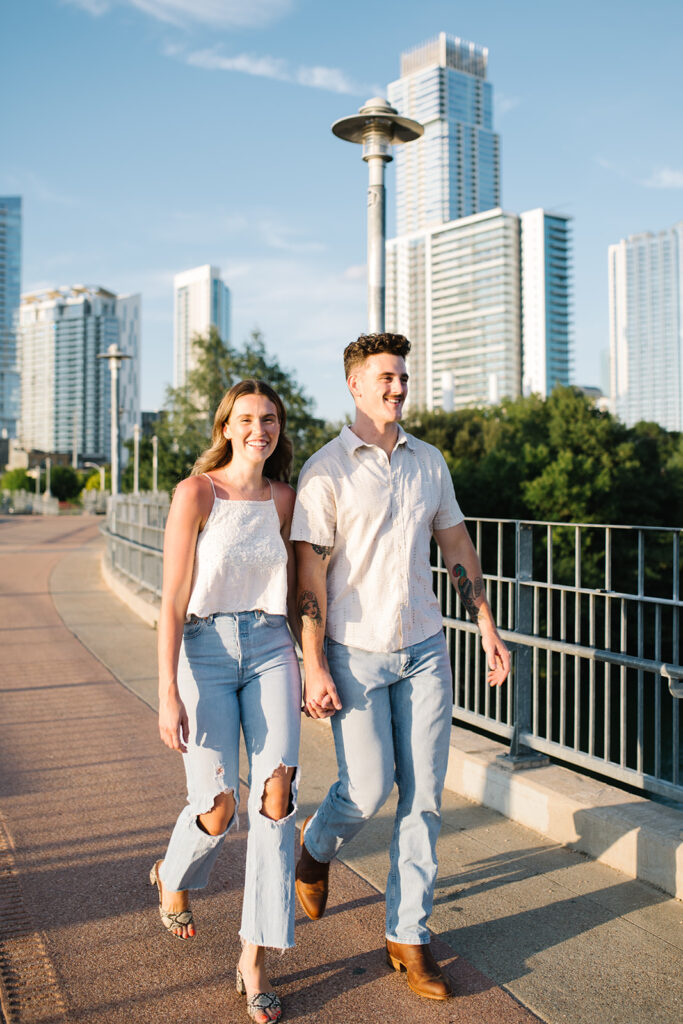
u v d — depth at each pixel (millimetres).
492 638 2877
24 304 182750
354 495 2570
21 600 12234
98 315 169750
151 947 2754
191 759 2479
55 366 173000
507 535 11055
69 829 3760
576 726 3801
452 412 43156
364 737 2562
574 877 3270
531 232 194500
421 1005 2441
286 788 2451
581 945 2775
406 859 2607
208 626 2510
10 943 2771
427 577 2680
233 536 2504
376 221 7125
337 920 2951
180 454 38438
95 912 2992
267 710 2492
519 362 196500
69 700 6258
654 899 3088
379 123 6961
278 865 2395
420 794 2625
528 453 29516
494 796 3973
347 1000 2467
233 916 2975
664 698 12961
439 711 2639
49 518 51625
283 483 2770
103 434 169250
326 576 2627
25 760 4777
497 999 2471
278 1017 2355
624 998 2479
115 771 4586
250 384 2604
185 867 2559
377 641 2566
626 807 3451
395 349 2631
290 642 2621
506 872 3314
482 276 198375
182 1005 2428
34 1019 2350
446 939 2820
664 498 32219
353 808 2596
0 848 3549
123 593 11984
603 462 31703
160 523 10477
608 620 3654
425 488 2684
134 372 174625
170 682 2410
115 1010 2400
